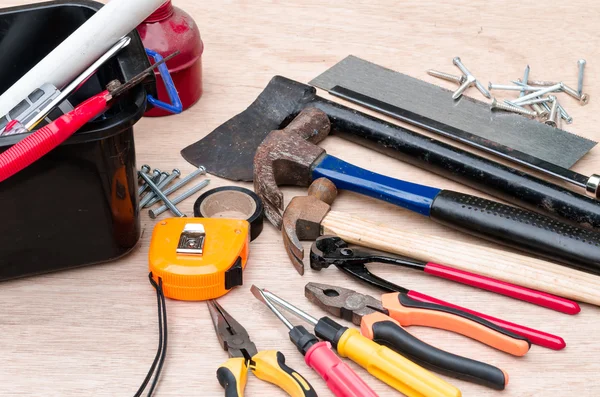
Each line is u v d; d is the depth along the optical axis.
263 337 0.99
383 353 0.89
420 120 1.38
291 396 0.89
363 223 1.11
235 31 1.67
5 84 1.22
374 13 1.74
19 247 1.01
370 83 1.50
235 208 1.20
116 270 1.09
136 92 0.98
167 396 0.91
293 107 1.37
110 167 0.97
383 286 1.02
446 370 0.90
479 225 1.10
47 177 0.94
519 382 0.92
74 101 1.18
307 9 1.75
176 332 1.00
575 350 0.97
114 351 0.97
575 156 1.30
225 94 1.47
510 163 1.29
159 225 1.09
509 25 1.70
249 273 1.09
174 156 1.31
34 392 0.91
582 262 1.04
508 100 1.46
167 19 1.33
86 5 1.17
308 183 1.23
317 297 1.01
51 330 0.99
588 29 1.69
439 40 1.65
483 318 0.96
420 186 1.17
